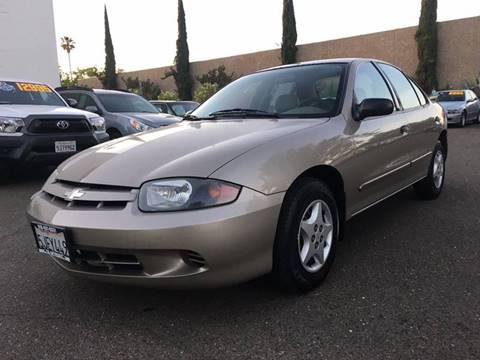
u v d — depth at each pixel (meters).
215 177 2.49
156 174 2.56
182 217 2.40
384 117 3.93
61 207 2.72
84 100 9.58
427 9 26.47
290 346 2.39
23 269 3.60
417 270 3.28
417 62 27.78
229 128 3.24
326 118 3.36
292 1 31.83
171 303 2.92
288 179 2.73
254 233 2.54
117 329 2.64
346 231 4.23
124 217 2.47
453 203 5.10
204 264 2.46
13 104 7.36
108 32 42.84
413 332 2.46
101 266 2.64
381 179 3.84
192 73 37.88
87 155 3.16
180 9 36.88
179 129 3.43
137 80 40.47
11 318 2.81
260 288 3.04
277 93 3.82
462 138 13.09
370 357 2.26
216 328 2.60
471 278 3.11
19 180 7.42
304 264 2.89
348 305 2.79
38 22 17.58
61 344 2.50
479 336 2.40
